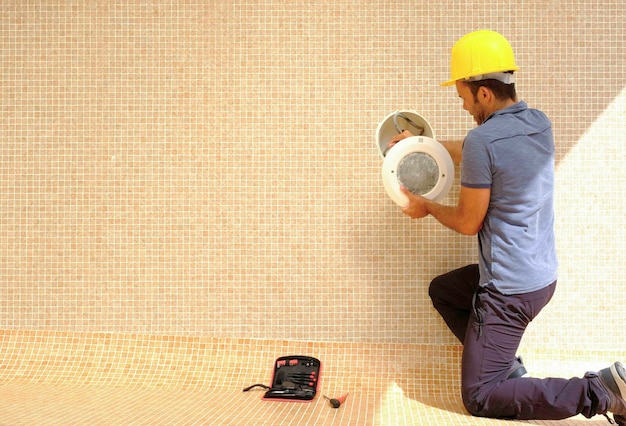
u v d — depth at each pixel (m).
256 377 3.24
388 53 3.28
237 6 3.31
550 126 2.67
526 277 2.60
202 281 3.32
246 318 3.31
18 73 3.37
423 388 3.18
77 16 3.35
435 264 3.26
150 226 3.34
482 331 2.64
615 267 3.24
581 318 3.24
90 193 3.36
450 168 2.82
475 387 2.62
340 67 3.29
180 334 3.32
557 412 2.49
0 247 3.38
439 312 3.09
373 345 3.26
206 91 3.32
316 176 3.29
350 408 2.82
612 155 3.24
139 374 3.26
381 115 3.28
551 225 2.69
